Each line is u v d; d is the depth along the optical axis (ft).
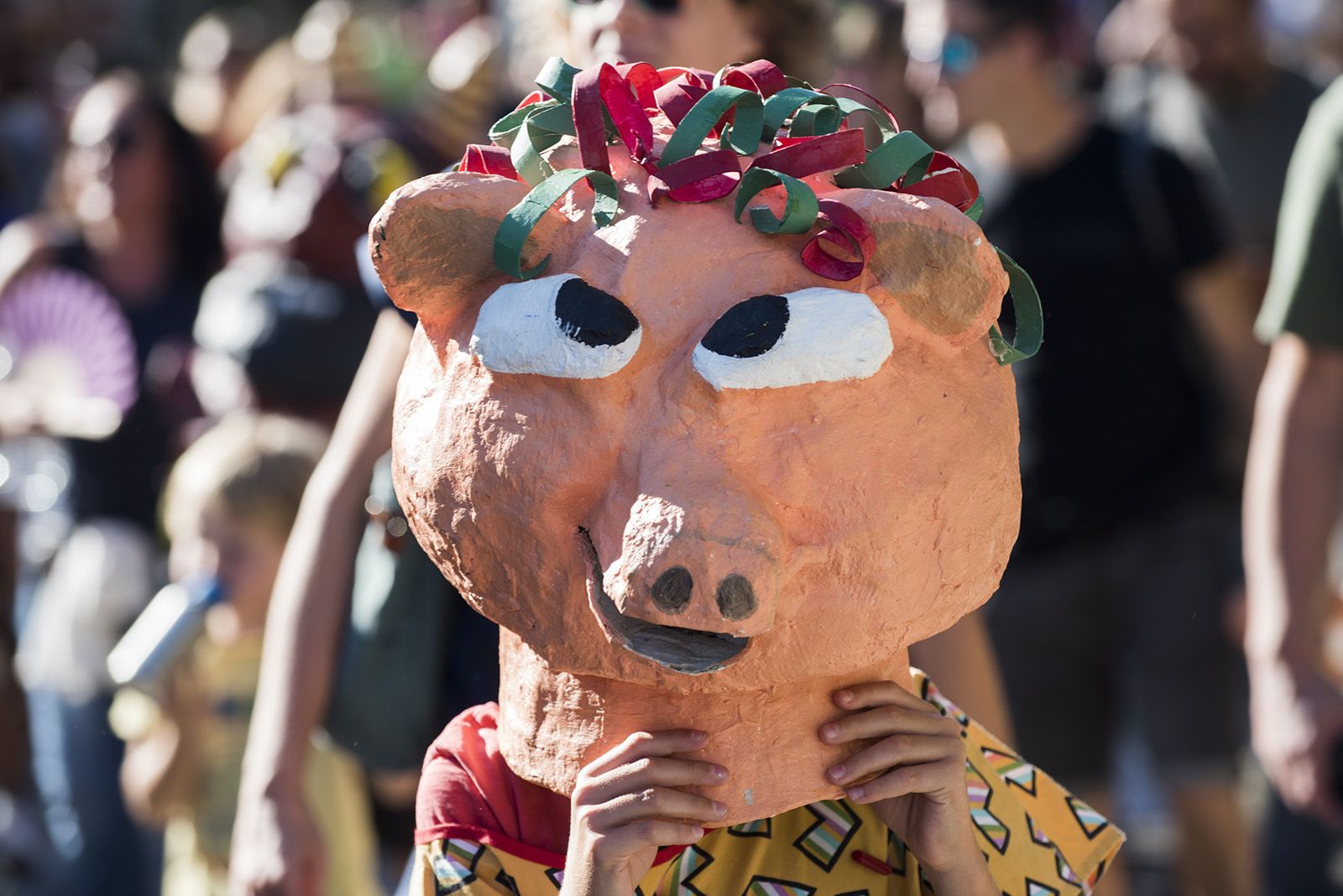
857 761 15.97
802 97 15.89
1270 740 29.12
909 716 16.12
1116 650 34.24
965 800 16.44
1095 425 33.60
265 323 33.86
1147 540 33.73
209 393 39.14
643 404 14.82
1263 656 29.19
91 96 44.68
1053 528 33.71
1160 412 33.86
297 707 23.81
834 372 14.69
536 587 15.24
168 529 34.58
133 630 32.96
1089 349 33.60
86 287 42.39
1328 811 28.60
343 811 28.55
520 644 16.62
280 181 35.73
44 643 39.29
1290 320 28.94
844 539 14.84
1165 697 33.78
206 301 36.86
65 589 39.68
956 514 15.35
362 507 23.84
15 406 41.78
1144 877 39.63
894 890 17.08
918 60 35.55
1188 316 34.37
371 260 15.67
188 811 32.30
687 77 17.12
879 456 14.92
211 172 44.14
